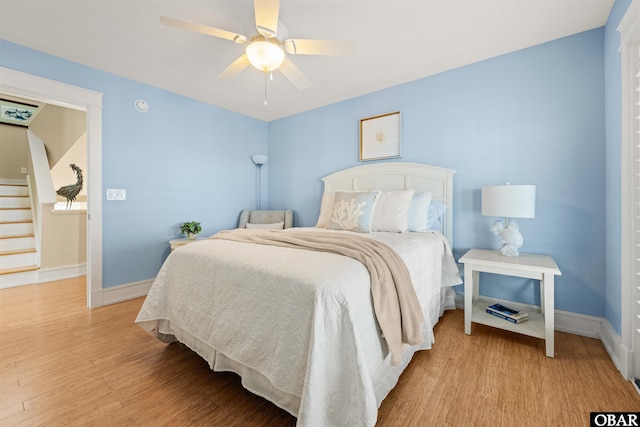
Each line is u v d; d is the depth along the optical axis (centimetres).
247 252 160
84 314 252
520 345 194
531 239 231
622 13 164
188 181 344
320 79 291
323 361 108
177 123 331
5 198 424
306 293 116
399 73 277
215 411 134
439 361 174
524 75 233
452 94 269
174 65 262
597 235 205
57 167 494
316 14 189
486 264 201
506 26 203
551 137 222
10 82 224
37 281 357
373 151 323
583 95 210
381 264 140
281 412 134
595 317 205
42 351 188
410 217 250
